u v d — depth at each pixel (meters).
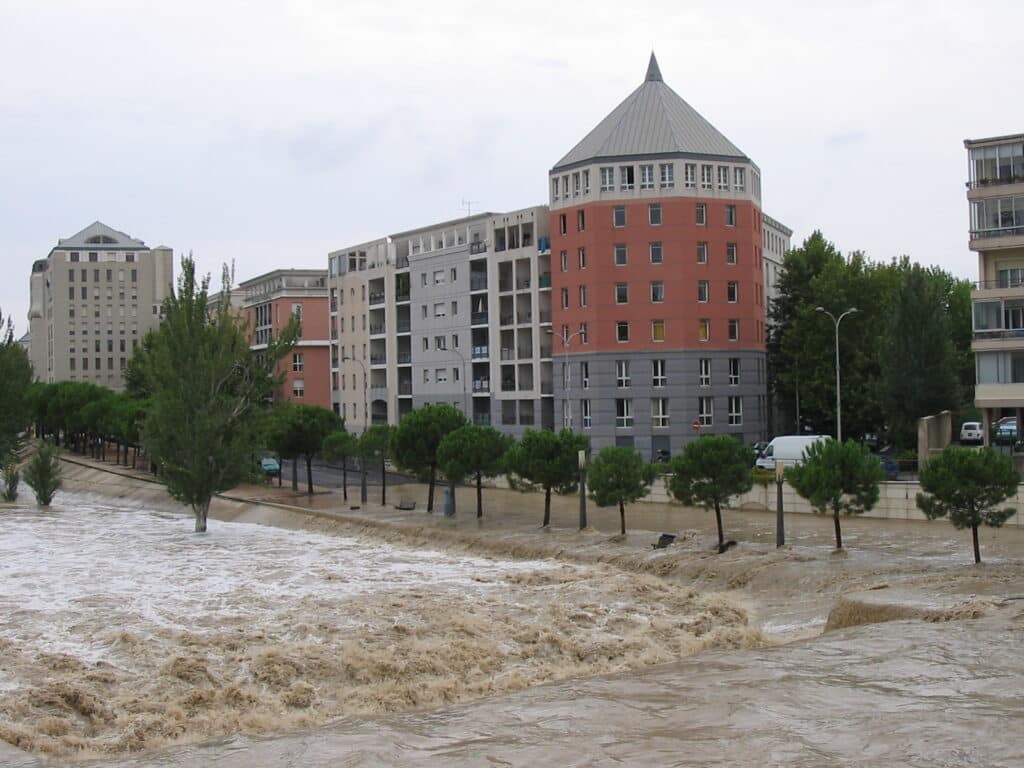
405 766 19.03
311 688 27.48
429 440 68.19
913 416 81.31
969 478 41.41
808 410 99.88
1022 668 24.50
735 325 92.12
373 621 35.22
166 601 39.81
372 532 63.56
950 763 17.92
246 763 19.75
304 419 83.81
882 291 93.88
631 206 91.12
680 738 19.89
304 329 149.75
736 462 49.16
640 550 51.19
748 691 23.23
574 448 59.22
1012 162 72.12
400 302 120.25
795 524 58.66
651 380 90.75
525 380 103.12
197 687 27.88
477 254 107.69
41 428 156.12
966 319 109.31
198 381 67.12
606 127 95.62
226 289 72.00
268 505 76.31
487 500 77.06
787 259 104.00
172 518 76.62
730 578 44.44
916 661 25.41
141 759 20.48
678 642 32.62
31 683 28.02
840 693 22.73
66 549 56.69
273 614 36.94
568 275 94.19
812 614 37.34
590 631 34.12
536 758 19.05
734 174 92.50
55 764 20.64
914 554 46.28
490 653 31.08
